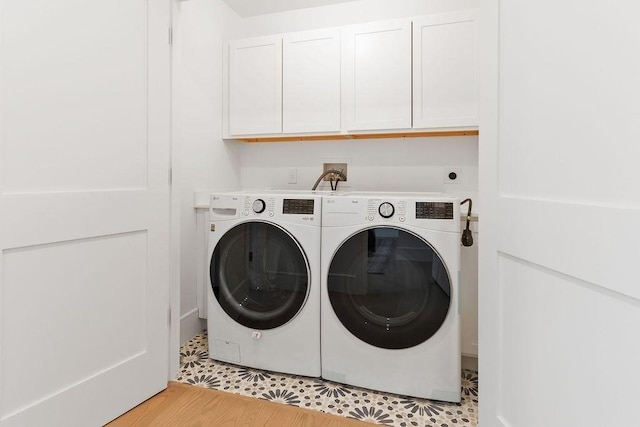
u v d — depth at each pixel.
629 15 0.57
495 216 0.99
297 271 1.73
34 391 1.15
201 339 2.20
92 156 1.31
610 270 0.60
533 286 0.83
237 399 1.58
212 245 1.88
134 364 1.50
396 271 1.59
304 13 2.62
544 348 0.79
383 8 2.45
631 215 0.56
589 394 0.66
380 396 1.61
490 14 1.01
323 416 1.47
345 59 2.25
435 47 2.09
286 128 2.38
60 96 1.21
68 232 1.24
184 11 2.13
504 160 0.95
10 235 1.08
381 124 2.19
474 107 2.04
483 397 1.06
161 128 1.60
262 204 1.79
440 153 2.39
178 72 1.71
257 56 2.43
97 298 1.35
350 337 1.65
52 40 1.18
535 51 0.81
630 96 0.57
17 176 1.10
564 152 0.72
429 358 1.56
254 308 1.81
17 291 1.11
